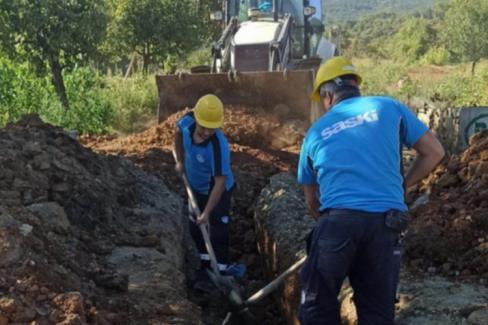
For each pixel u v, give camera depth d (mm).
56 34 15695
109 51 22906
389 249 4078
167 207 7484
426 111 14969
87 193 6160
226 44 12164
